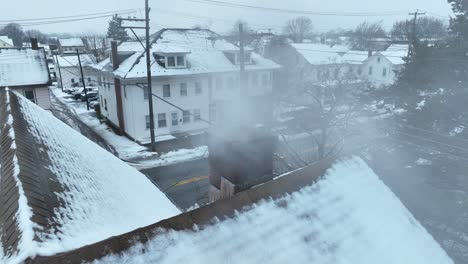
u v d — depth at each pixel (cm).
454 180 1009
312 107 2444
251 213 355
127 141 2275
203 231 312
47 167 446
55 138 621
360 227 423
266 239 341
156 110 2272
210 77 2420
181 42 2659
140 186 720
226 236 320
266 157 515
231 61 2603
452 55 1144
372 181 511
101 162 683
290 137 2248
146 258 267
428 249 465
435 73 1183
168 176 1747
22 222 288
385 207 482
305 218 390
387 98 1366
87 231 363
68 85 5000
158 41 2577
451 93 1138
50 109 2311
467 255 891
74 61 5153
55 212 345
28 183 358
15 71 2223
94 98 3728
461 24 1182
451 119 1117
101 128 2623
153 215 568
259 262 318
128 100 2209
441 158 1045
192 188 1606
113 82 2408
